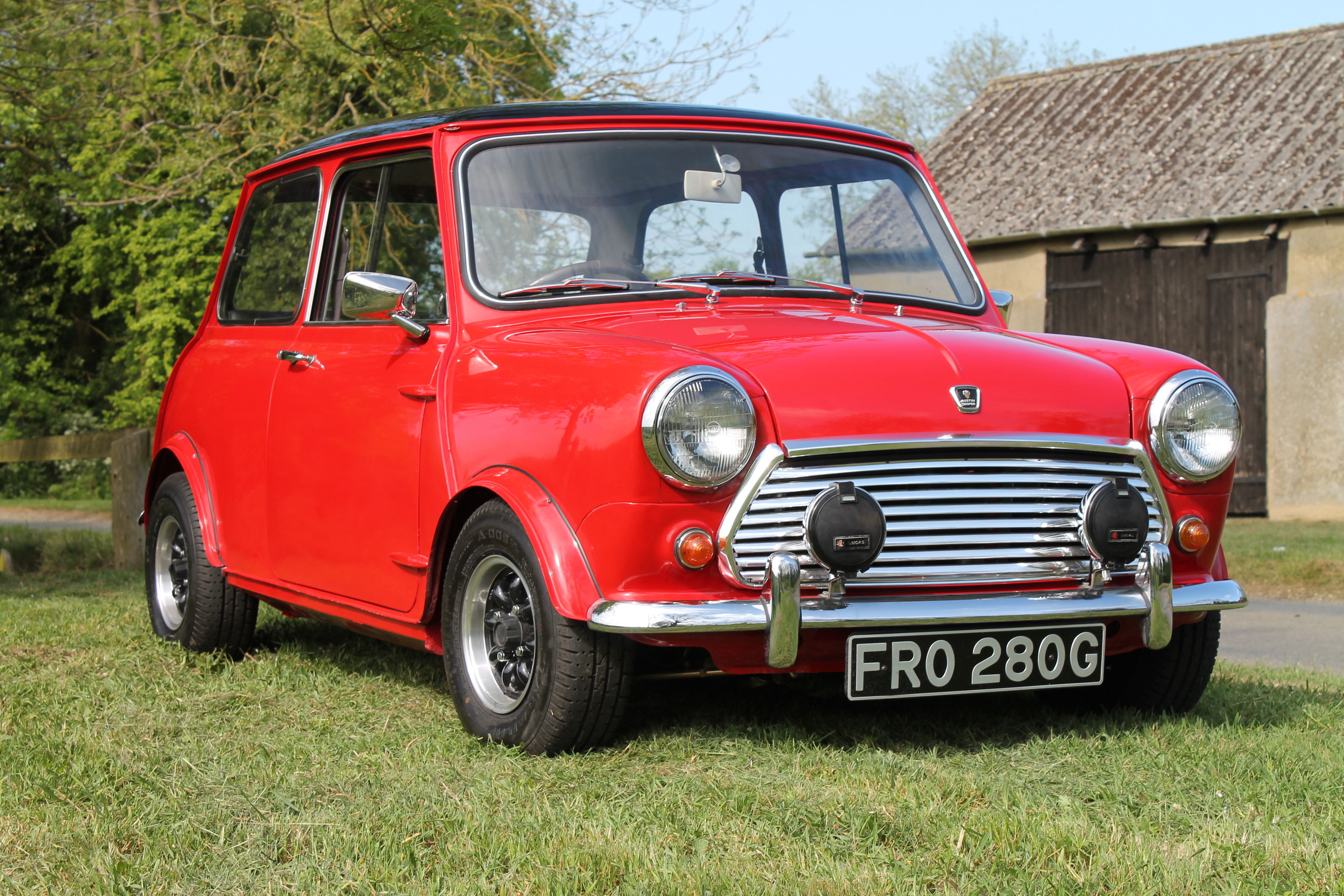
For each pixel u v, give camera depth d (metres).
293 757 3.32
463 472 3.47
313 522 4.17
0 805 2.91
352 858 2.55
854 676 3.10
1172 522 3.40
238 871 2.51
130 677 4.38
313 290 4.48
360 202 4.34
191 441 5.05
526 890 2.37
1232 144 15.34
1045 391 3.32
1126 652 3.71
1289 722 3.76
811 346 3.30
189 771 3.21
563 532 3.15
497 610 3.49
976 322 4.18
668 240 4.00
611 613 3.03
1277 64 16.70
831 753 3.26
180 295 18.95
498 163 3.93
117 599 6.62
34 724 3.64
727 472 3.03
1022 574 3.23
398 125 4.23
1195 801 2.93
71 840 2.67
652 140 4.12
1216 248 14.61
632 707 3.79
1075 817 2.74
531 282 3.80
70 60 10.21
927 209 4.50
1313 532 12.34
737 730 3.48
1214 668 4.83
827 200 4.28
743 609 3.02
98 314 22.84
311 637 5.22
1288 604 8.07
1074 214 15.15
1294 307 14.11
